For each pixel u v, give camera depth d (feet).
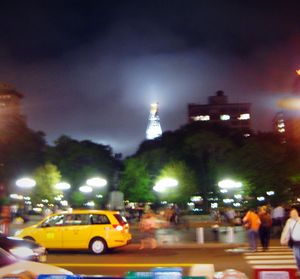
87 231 72.23
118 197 195.00
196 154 232.32
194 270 18.07
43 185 206.59
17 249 46.52
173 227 136.98
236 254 69.92
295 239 41.50
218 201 220.02
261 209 74.43
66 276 16.76
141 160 222.07
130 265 59.16
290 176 134.31
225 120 600.39
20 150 187.32
